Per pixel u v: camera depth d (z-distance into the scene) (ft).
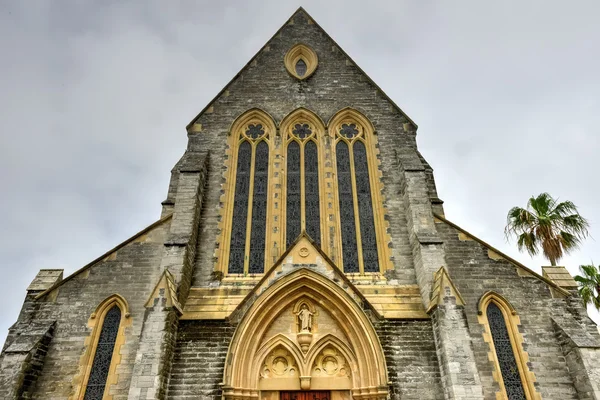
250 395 55.98
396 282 66.44
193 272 66.69
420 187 72.38
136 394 51.13
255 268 68.85
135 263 65.82
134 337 59.57
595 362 55.72
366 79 88.99
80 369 57.06
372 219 74.08
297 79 88.74
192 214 68.44
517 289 64.44
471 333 60.75
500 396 56.24
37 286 63.77
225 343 58.54
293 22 97.96
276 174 76.89
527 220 92.02
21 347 55.67
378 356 56.75
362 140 82.23
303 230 65.67
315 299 62.34
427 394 55.47
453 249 68.28
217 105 84.84
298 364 58.80
